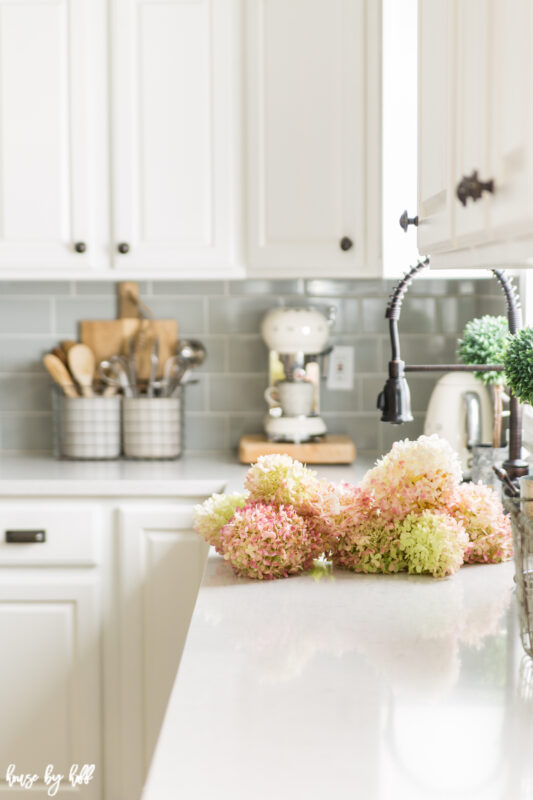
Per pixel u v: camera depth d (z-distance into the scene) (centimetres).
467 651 125
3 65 259
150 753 246
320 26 254
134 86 258
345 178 256
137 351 294
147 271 261
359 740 98
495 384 204
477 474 205
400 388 178
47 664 246
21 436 298
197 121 258
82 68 258
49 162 260
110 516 245
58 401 288
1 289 296
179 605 245
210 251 260
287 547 159
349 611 142
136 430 279
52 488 244
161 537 244
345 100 255
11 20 258
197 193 259
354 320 294
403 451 165
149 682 246
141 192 260
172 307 296
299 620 138
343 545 166
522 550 122
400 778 89
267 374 296
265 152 258
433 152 132
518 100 82
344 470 264
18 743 246
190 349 294
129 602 245
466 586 155
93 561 245
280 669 118
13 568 246
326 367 294
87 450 280
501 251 94
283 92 256
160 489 244
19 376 297
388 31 251
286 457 171
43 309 296
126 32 257
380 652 124
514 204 84
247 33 256
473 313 292
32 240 262
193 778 90
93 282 296
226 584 158
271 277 260
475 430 243
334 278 293
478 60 98
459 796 86
